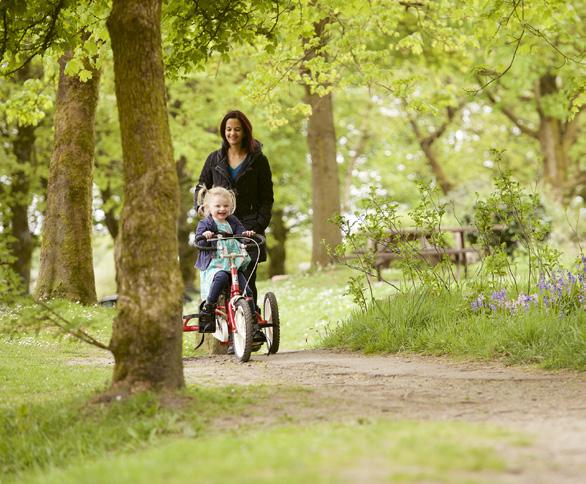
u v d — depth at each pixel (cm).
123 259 770
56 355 1280
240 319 1147
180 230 4056
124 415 716
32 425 731
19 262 3322
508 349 1136
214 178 1253
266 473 461
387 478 439
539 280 1325
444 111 4531
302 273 2975
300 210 4831
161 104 782
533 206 1405
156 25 784
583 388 874
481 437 547
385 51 2170
